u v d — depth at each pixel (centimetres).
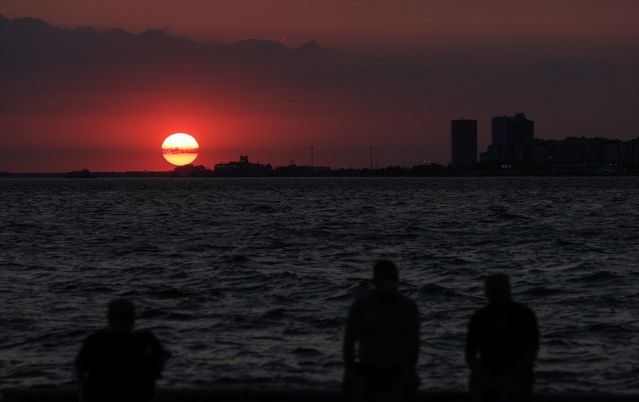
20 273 12538
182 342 7425
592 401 4206
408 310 3466
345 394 3475
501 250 16175
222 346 7250
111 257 15025
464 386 5953
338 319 8444
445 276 12106
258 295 10212
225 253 15650
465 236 19800
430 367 6481
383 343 3447
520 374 3444
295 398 4331
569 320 8362
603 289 10531
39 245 17662
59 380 6203
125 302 3331
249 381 6131
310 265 13650
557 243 17412
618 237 19175
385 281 3450
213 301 9712
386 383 3456
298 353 6981
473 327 3512
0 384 6103
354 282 11181
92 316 8712
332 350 7088
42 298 9944
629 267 12962
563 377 6259
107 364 3256
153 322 8412
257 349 7131
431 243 17962
